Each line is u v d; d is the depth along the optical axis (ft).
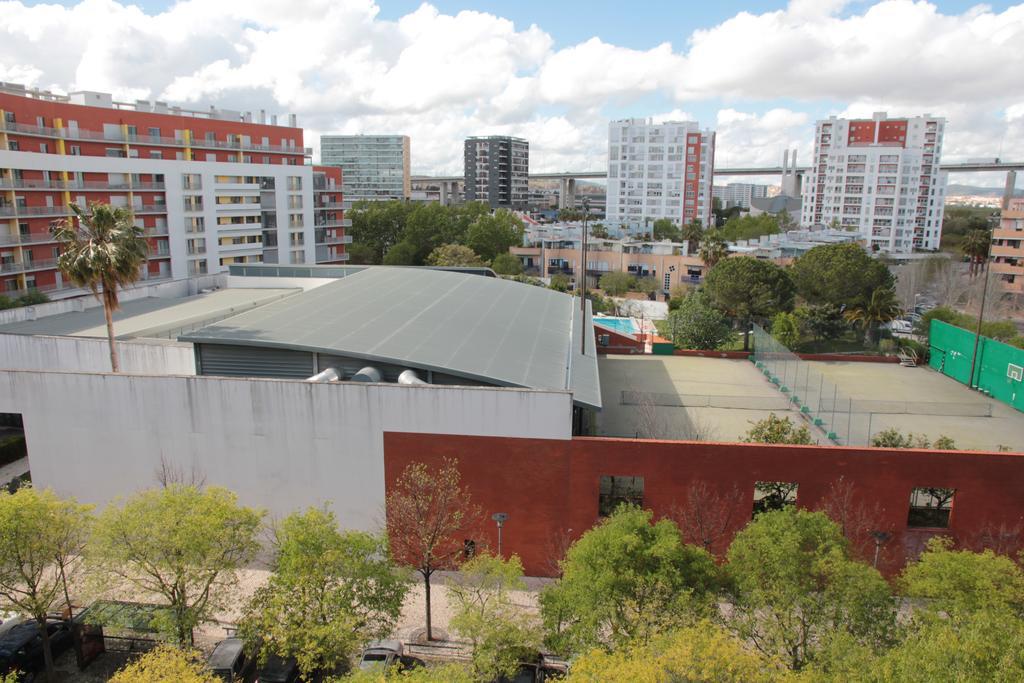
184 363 111.24
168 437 89.66
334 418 86.33
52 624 76.28
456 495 82.48
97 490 92.58
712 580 65.46
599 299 304.30
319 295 129.49
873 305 219.61
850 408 120.67
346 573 67.56
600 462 84.99
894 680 49.37
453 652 74.43
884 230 576.61
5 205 223.30
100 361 114.62
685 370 175.11
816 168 631.15
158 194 264.93
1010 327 197.26
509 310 137.80
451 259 337.93
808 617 60.95
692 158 649.61
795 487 91.30
